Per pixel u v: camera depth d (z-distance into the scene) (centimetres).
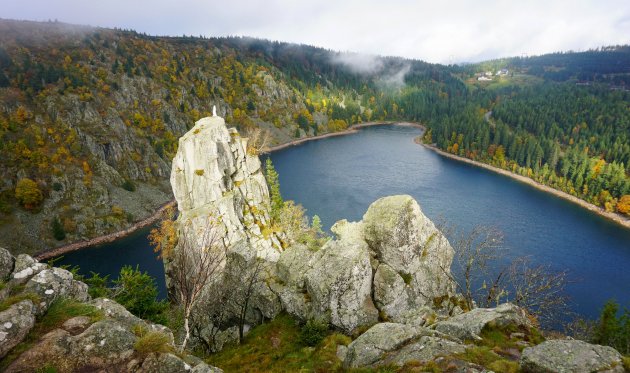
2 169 14325
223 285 4812
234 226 6300
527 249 11444
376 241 3978
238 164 7069
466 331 2405
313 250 4675
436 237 4156
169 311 4044
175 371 1528
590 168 17775
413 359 2058
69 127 18112
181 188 6744
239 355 3566
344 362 2614
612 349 1734
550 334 4372
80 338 1515
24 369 1359
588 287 9456
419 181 18675
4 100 17562
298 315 3866
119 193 16400
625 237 12494
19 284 1778
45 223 13562
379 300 3691
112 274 10825
